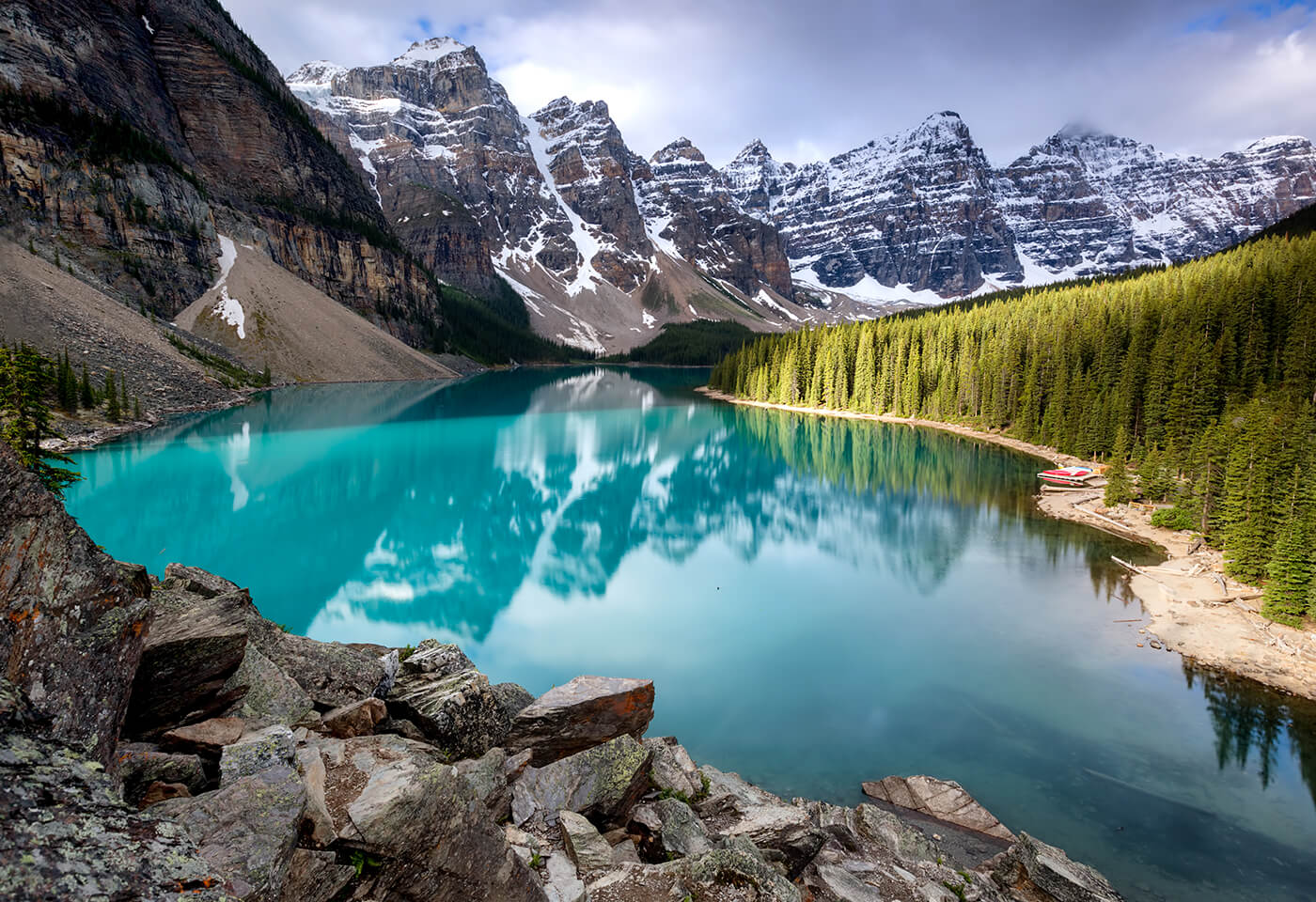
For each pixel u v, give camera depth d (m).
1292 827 18.09
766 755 21.33
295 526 46.00
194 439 70.12
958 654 28.98
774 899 8.26
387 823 6.15
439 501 55.72
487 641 30.19
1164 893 15.79
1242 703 24.52
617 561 42.84
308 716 9.40
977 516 53.59
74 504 47.22
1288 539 30.84
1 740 3.33
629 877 8.49
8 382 30.73
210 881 3.23
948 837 16.83
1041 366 91.12
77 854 2.86
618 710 12.95
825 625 32.34
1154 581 37.12
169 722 8.16
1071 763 21.00
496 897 6.89
